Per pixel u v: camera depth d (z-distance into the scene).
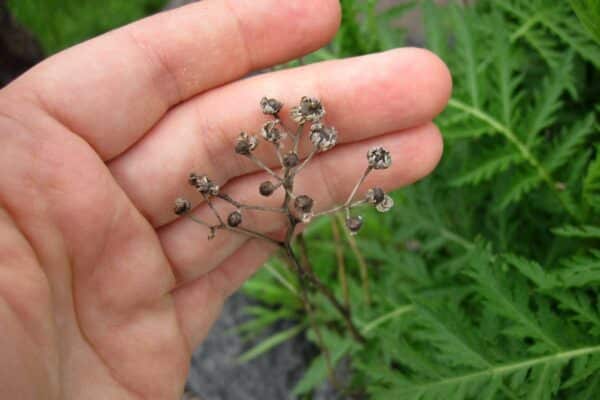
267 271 0.29
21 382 0.17
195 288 0.23
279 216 0.22
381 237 0.29
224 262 0.23
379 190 0.19
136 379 0.21
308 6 0.20
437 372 0.21
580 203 0.24
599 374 0.21
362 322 0.26
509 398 0.23
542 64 0.28
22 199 0.19
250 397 0.30
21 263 0.18
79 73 0.20
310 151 0.21
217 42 0.21
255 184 0.22
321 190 0.22
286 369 0.30
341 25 0.24
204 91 0.21
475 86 0.24
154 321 0.21
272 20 0.20
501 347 0.21
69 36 0.43
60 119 0.20
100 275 0.20
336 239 0.24
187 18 0.20
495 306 0.21
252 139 0.19
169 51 0.20
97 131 0.20
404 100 0.20
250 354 0.29
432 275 0.26
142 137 0.21
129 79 0.20
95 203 0.19
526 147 0.24
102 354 0.20
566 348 0.21
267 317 0.30
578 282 0.21
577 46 0.24
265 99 0.19
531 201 0.26
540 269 0.21
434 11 0.25
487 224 0.26
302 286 0.22
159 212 0.21
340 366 0.29
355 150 0.21
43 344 0.18
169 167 0.21
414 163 0.21
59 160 0.19
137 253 0.20
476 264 0.22
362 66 0.20
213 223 0.22
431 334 0.21
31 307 0.18
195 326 0.23
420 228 0.26
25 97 0.20
